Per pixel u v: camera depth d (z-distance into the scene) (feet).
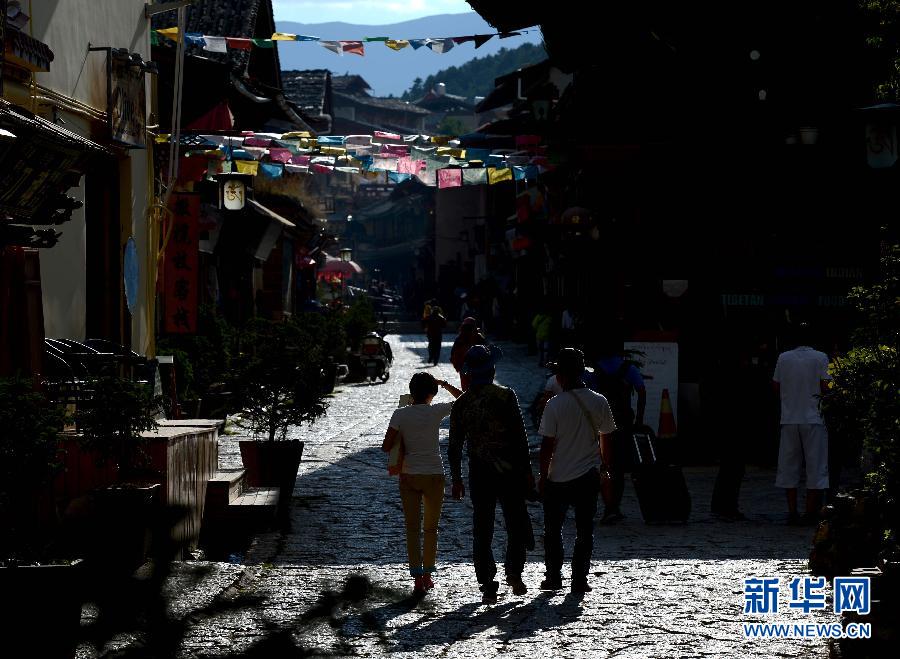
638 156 107.34
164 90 123.54
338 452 110.73
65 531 51.29
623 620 49.19
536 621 49.21
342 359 197.98
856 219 106.93
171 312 115.55
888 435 40.45
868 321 42.09
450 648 44.86
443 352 286.66
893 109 97.91
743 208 107.34
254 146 126.62
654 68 106.93
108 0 82.64
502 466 53.42
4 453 38.60
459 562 62.80
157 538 57.06
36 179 50.21
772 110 106.11
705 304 107.34
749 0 106.11
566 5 107.04
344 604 52.13
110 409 53.52
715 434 104.78
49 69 66.13
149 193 93.97
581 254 135.74
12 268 56.34
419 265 542.98
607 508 75.82
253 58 190.39
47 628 37.24
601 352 77.00
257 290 212.43
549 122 109.70
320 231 244.42
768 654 43.75
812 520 75.10
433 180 136.67
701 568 60.23
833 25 105.91
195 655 43.52
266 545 67.36
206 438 68.33
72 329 74.69
